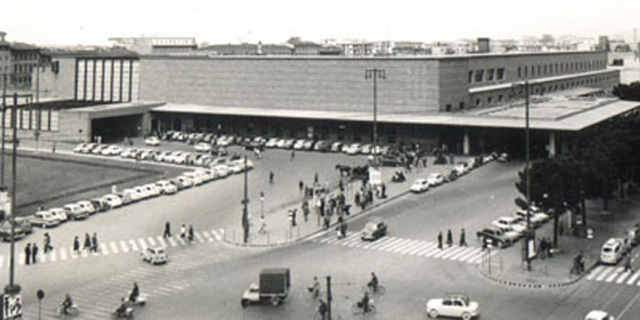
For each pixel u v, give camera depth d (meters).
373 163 93.00
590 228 62.84
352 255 58.44
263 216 70.75
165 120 136.25
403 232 65.62
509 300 46.16
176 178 89.25
